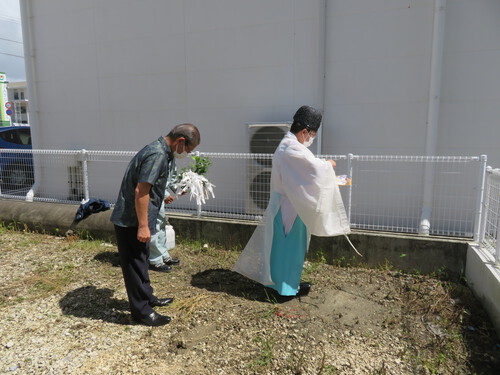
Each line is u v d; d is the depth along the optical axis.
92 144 6.60
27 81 6.88
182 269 4.16
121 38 6.14
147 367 2.47
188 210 5.42
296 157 3.04
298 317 3.08
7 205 5.88
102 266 4.25
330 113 5.03
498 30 4.24
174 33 5.77
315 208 3.07
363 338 2.81
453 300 3.36
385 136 4.80
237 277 3.94
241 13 5.34
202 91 5.71
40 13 6.66
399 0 4.55
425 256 3.94
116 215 2.86
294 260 3.33
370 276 3.93
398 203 4.78
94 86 6.44
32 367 2.47
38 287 3.71
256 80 5.37
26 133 8.65
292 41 5.11
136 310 2.95
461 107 4.46
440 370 2.47
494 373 2.47
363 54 4.79
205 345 2.70
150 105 6.08
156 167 2.72
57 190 6.74
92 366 2.48
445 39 4.43
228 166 5.61
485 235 3.60
